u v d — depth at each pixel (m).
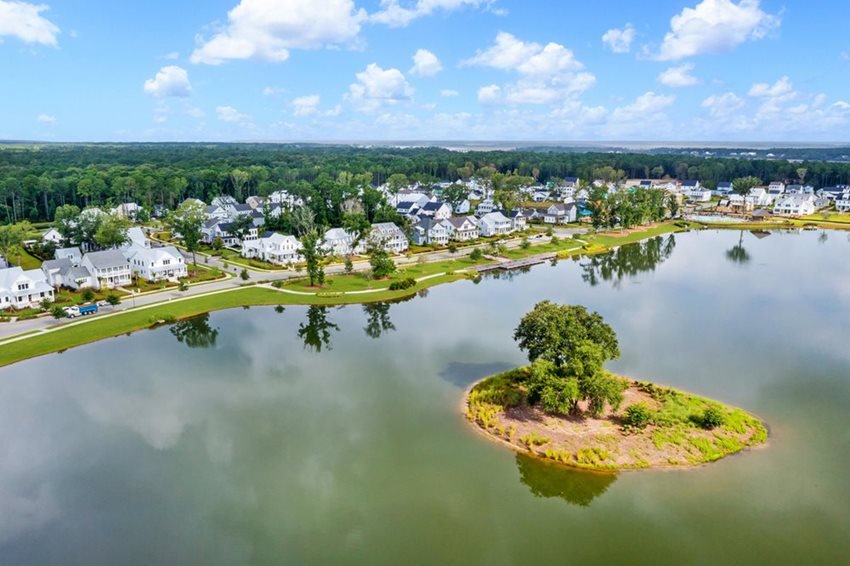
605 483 49.09
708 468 50.91
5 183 188.12
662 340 82.19
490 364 75.19
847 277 121.12
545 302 66.31
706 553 41.44
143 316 95.19
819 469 50.84
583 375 58.25
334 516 45.78
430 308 101.56
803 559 40.75
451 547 42.31
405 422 59.91
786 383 68.00
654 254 152.88
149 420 61.44
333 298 107.50
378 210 178.88
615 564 40.59
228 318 97.62
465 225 172.75
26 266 130.75
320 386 69.31
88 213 146.75
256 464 52.91
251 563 40.97
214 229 162.00
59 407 64.50
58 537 43.75
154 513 46.41
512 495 48.03
